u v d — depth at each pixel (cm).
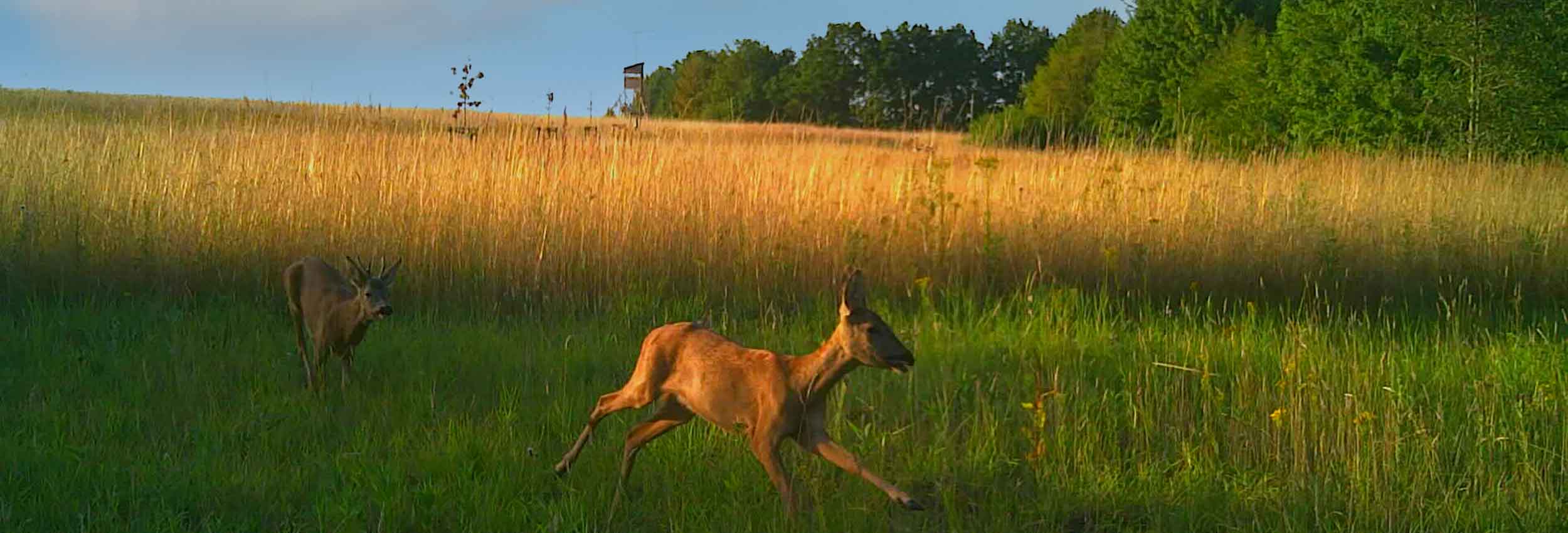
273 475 1273
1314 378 1574
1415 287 2561
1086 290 2400
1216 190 2772
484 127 2917
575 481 1296
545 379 1692
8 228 2341
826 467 1345
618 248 2347
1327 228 2642
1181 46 9156
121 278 2298
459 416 1512
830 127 3353
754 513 1212
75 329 1986
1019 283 2364
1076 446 1408
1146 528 1245
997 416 1531
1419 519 1230
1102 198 2636
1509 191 3147
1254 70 7350
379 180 2500
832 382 1112
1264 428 1447
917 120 3259
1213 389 1653
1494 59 5572
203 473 1262
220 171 2519
